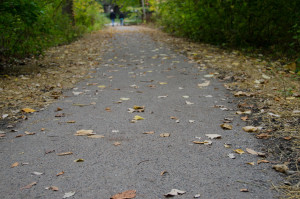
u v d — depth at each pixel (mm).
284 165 2441
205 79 5715
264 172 2414
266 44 9688
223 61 7445
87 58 8438
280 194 2111
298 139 2967
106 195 2135
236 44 9836
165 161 2623
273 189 2174
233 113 3854
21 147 2945
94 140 3084
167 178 2346
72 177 2381
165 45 10711
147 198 2086
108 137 3158
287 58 7652
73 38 13695
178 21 13797
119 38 13852
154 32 16734
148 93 4867
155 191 2172
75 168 2521
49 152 2824
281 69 6496
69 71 6652
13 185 2279
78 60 8125
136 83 5543
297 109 3838
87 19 20109
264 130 3240
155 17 23594
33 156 2750
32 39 8445
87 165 2570
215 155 2725
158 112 3941
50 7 11492
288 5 8891
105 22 33750
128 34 16047
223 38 10430
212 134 3154
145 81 5676
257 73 6102
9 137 3197
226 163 2574
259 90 4844
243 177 2346
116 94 4836
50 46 10719
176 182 2287
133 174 2412
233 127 3385
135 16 35656
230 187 2209
